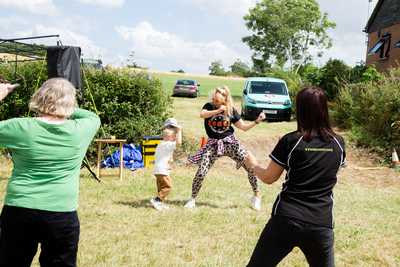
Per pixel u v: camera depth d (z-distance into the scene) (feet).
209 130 16.38
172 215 15.58
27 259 7.17
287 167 7.32
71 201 7.23
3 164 24.38
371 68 46.06
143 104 29.78
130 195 18.49
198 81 181.57
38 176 6.93
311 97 7.19
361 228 14.93
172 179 22.26
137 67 29.86
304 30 106.32
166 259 11.46
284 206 7.06
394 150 27.84
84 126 7.52
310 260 7.41
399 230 14.87
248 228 14.43
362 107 35.86
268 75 81.25
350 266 11.60
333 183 7.21
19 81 28.09
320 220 6.84
